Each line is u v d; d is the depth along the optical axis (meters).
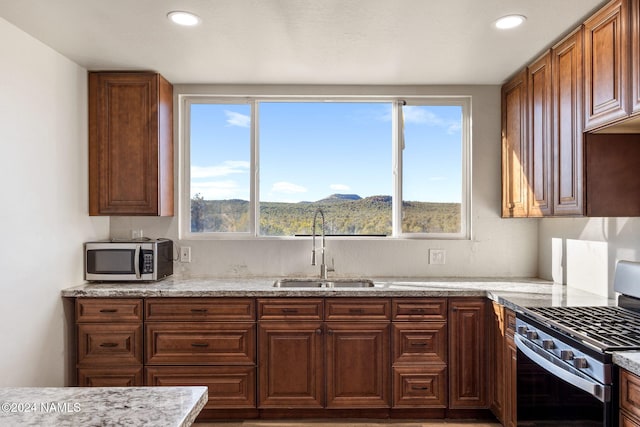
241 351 2.70
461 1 1.98
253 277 3.29
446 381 2.71
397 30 2.29
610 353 1.50
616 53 1.84
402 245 3.32
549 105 2.48
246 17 2.14
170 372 2.70
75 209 2.80
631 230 2.28
